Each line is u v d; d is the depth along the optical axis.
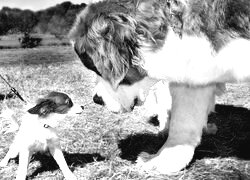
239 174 1.54
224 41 1.32
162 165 1.55
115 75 1.31
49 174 1.54
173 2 1.30
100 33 1.28
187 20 1.30
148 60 1.33
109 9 1.29
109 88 1.39
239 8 1.33
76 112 1.49
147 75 1.39
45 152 1.67
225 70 1.34
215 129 2.00
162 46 1.32
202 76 1.34
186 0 1.29
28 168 1.60
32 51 7.20
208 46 1.31
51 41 8.83
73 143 1.85
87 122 2.18
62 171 1.49
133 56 1.32
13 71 4.19
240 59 1.33
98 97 1.45
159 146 1.84
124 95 1.40
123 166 1.61
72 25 1.39
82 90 3.03
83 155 1.72
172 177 1.51
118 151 1.76
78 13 1.40
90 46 1.30
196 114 1.52
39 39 8.52
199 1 1.29
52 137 1.46
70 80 3.49
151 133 2.02
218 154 1.73
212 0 1.30
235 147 1.82
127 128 2.09
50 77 3.69
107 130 2.05
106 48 1.28
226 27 1.33
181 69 1.33
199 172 1.55
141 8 1.30
